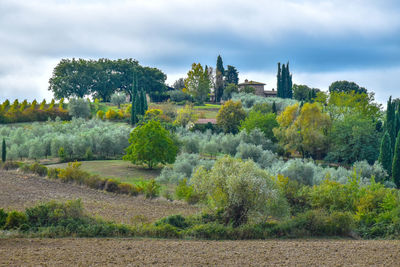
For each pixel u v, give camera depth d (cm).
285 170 5288
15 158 7412
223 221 2805
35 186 4662
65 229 2459
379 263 1797
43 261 1783
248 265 1756
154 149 6744
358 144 8169
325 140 8831
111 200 4000
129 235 2481
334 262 1811
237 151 7544
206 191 2892
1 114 10712
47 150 7825
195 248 2094
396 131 8356
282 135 9000
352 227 2731
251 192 2725
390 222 2808
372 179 3778
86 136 8050
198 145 8169
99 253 1948
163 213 3375
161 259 1852
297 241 2400
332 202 3375
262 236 2541
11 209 3334
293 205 3434
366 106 10075
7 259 1805
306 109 8731
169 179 5334
